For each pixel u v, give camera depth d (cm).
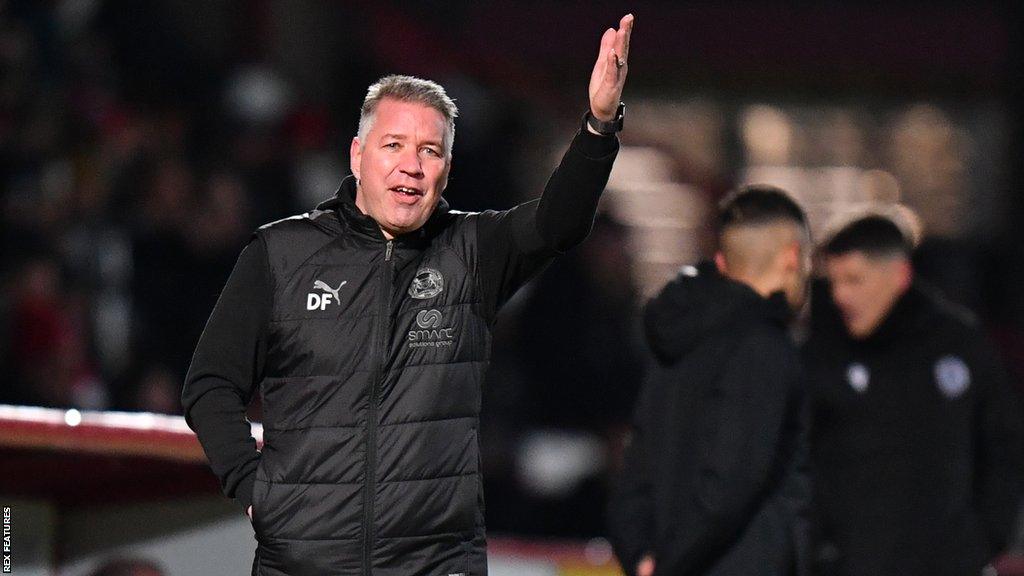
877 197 5747
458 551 1111
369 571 1090
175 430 1198
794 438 1449
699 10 5744
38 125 3173
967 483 1620
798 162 5772
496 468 3503
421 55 4775
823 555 1628
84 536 1269
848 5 5778
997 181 5744
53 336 2800
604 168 1082
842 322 1655
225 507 1280
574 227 1096
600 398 3700
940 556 1611
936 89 5775
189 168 3456
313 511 1091
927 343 1631
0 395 2758
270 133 3741
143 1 3825
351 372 1097
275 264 1113
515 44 5547
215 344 1122
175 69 3772
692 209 5094
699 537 1411
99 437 1180
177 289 3042
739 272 1474
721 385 1429
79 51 3481
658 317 1479
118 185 3167
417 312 1109
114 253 3034
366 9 4719
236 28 4316
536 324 3734
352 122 4578
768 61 5709
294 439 1101
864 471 1623
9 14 3297
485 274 1131
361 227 1114
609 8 5666
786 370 1434
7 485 1243
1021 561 2242
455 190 4150
